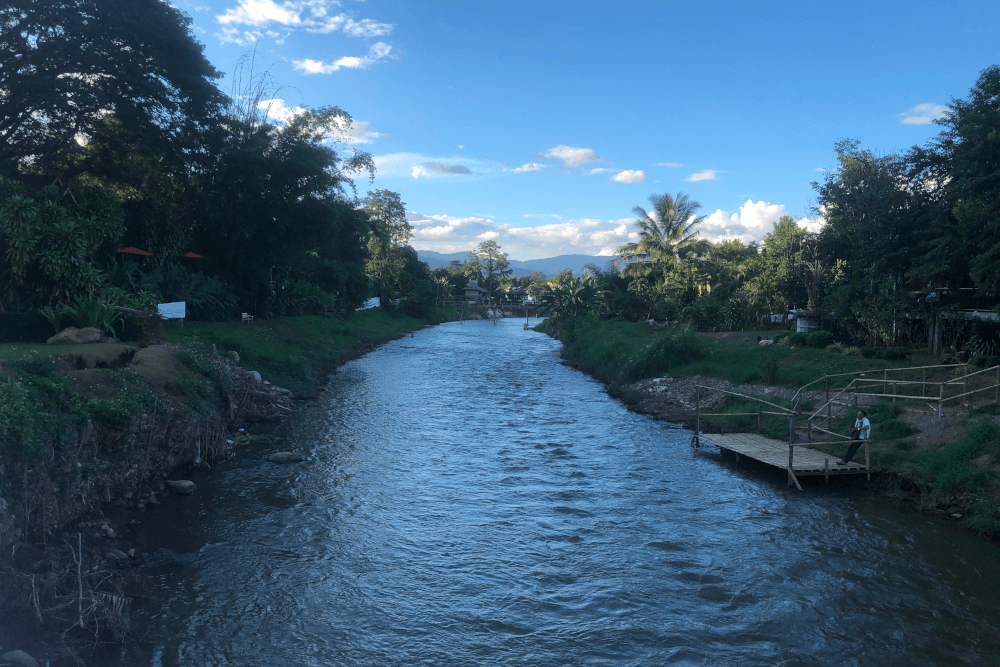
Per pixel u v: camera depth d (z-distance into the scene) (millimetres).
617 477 17156
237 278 39031
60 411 12977
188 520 13414
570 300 59531
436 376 36156
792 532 13352
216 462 17516
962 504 13859
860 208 31516
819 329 33781
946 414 18031
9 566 8961
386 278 92812
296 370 30734
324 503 14734
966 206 23609
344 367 38938
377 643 9180
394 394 29594
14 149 30078
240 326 34844
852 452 16406
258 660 8633
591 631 9570
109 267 27891
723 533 13320
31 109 29078
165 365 18234
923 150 27375
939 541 12812
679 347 32406
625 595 10680
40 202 23234
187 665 8398
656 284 55938
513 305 145625
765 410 22484
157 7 30094
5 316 19547
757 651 9078
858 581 11156
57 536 11219
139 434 14570
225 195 35469
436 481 16609
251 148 33969
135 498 14133
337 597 10453
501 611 10148
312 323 48344
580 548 12562
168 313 28438
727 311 43938
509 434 21922
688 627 9703
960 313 25312
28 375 13180
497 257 178250
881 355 26484
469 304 134750
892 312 28062
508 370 39406
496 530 13430
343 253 46531
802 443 18750
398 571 11453
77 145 32281
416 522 13789
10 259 20516
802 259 40125
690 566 11773
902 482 15438
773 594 10719
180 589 10469
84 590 8984
